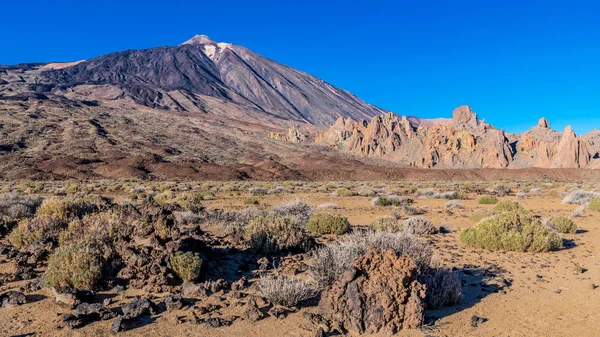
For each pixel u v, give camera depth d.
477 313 6.67
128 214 9.81
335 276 7.39
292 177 93.50
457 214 20.78
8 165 80.25
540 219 18.00
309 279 8.01
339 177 96.81
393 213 19.92
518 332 5.96
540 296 7.50
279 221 11.19
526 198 32.50
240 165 110.06
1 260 9.29
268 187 48.88
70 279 7.14
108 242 8.67
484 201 27.67
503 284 8.18
